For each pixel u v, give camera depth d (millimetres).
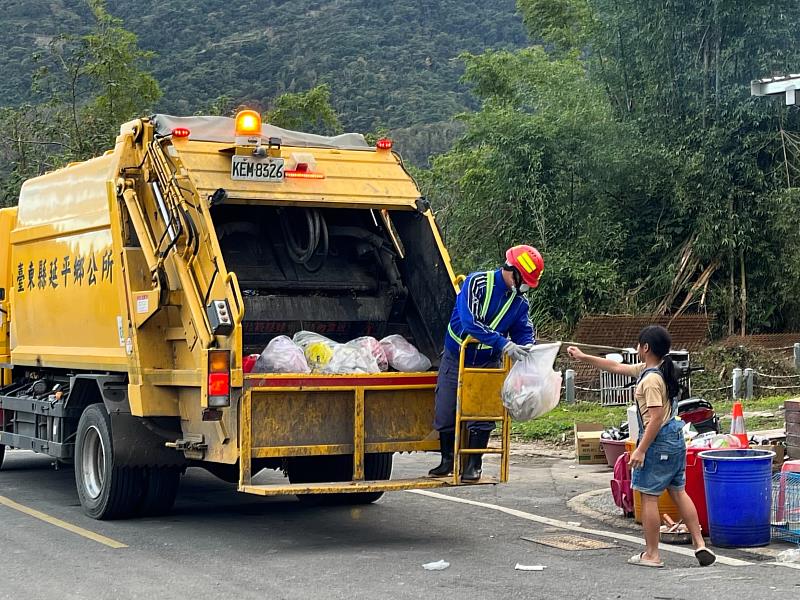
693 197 22266
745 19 21688
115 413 8883
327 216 9594
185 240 8344
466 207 24922
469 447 8188
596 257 22812
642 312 22188
